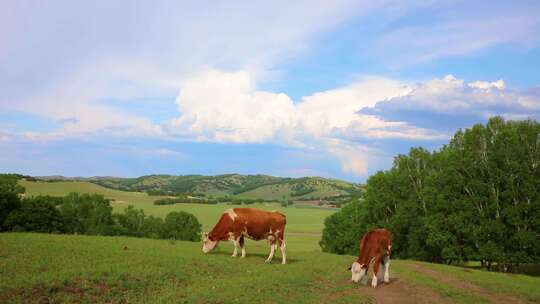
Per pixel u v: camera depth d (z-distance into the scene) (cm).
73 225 8394
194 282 1805
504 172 4978
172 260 2103
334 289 1964
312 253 3447
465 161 5322
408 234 6272
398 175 6625
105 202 8938
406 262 3362
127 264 1902
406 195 6500
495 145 5112
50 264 1758
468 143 5416
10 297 1345
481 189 5062
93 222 8462
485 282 2820
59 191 14700
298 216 18400
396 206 6506
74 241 2494
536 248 4644
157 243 3005
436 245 5575
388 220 6469
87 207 8706
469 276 2989
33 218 6253
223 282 1805
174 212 9712
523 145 5109
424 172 6419
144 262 1997
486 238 4981
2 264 1683
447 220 5247
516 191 4922
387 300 1930
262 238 2512
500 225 4838
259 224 2467
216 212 15762
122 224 9156
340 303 1731
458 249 5122
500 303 2328
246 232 2497
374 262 2152
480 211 5062
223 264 2191
